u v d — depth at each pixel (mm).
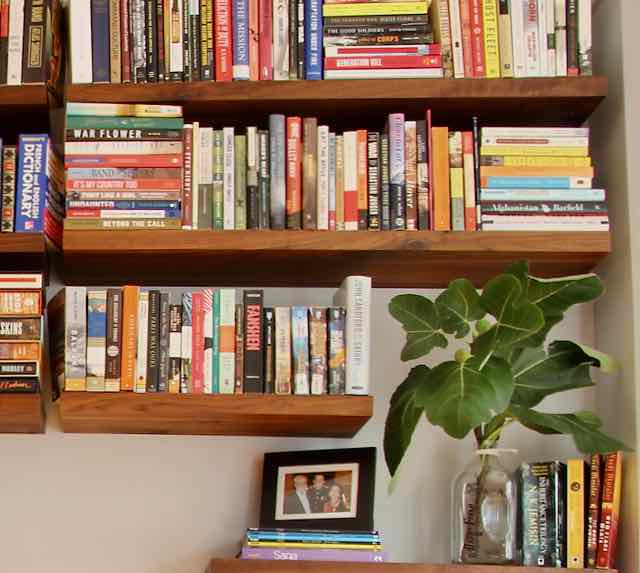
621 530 2225
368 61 2268
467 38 2277
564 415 2172
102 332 2174
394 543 2352
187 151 2240
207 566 2318
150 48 2277
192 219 2215
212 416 2178
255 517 2357
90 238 2184
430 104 2283
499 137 2258
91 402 2148
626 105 2279
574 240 2211
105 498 2359
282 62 2271
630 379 2221
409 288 2473
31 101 2238
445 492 2373
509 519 2178
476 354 2037
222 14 2281
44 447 2373
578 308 2455
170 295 2463
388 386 2418
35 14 2268
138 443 2383
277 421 2232
